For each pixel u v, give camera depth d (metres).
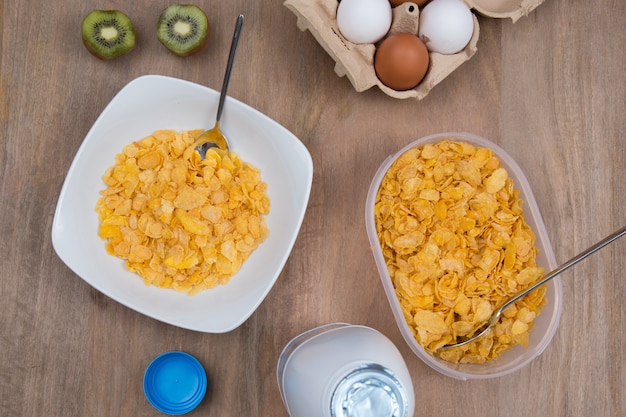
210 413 0.76
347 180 0.79
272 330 0.77
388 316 0.78
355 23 0.73
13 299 0.75
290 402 0.71
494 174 0.76
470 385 0.79
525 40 0.81
